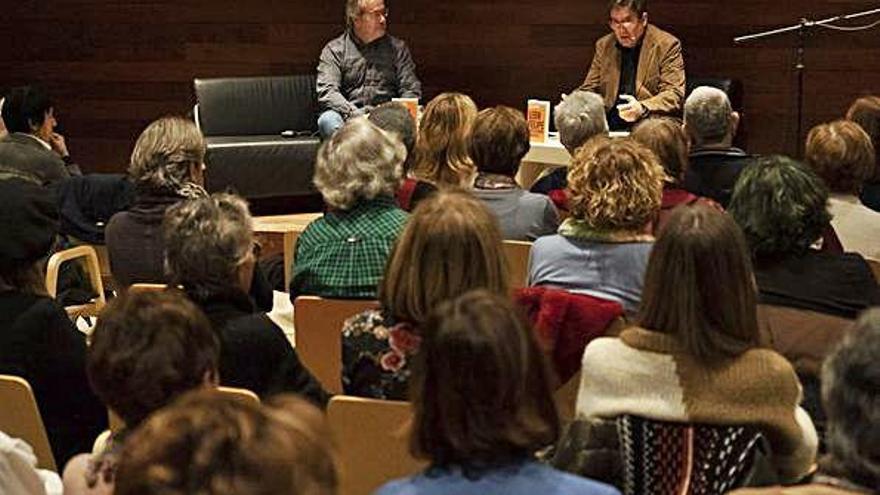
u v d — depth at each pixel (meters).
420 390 1.74
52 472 2.53
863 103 4.78
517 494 1.69
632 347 2.19
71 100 8.00
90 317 4.95
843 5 7.42
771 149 7.63
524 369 1.70
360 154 3.37
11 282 2.91
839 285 2.95
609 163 3.22
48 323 2.81
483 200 3.92
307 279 3.41
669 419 2.13
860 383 1.69
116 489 1.19
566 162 6.14
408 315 2.49
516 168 3.99
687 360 2.15
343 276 3.36
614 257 3.20
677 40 6.96
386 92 7.29
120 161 8.05
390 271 2.50
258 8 7.76
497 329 1.70
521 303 2.99
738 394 2.13
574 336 2.96
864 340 1.72
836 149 3.86
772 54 7.52
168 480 1.14
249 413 1.21
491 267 2.45
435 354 1.71
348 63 7.24
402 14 7.76
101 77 7.95
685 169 4.09
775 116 7.59
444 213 2.47
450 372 1.69
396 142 3.44
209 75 7.87
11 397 2.60
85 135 8.04
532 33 7.71
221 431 1.18
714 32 7.55
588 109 4.82
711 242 2.16
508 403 1.69
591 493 1.70
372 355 2.54
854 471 1.69
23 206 2.90
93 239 4.70
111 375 1.97
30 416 2.62
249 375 2.70
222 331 2.68
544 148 6.20
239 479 1.14
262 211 7.34
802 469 2.21
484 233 2.45
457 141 4.22
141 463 1.16
